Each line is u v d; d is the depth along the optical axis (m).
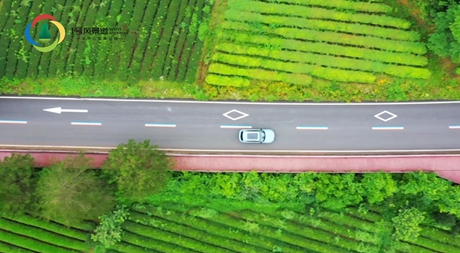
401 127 45.59
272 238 45.81
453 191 43.72
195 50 45.50
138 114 45.62
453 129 45.47
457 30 39.19
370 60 45.50
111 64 45.34
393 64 45.41
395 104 45.62
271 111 45.66
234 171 45.16
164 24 45.75
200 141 45.62
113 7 45.72
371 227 45.56
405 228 43.62
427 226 45.97
